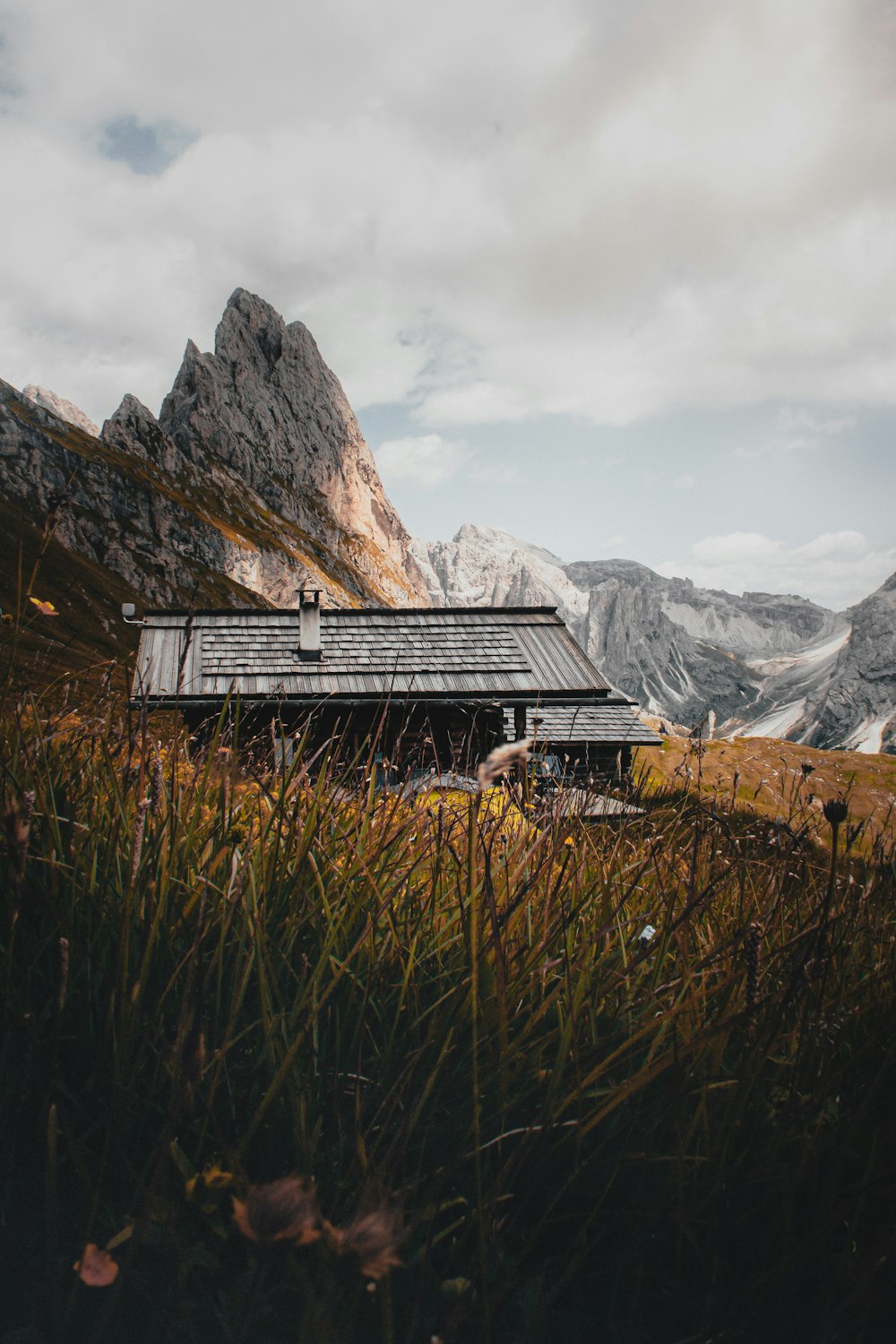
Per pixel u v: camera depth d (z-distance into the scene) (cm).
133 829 205
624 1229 162
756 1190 174
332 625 2389
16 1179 140
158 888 179
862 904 244
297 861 224
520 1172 163
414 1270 141
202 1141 143
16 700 199
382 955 204
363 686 2078
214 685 2061
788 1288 150
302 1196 58
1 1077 143
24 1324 119
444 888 251
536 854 225
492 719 2083
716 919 251
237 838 226
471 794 230
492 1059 174
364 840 242
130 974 171
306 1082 160
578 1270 152
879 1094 194
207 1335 126
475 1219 141
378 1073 174
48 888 180
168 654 2197
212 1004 177
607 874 254
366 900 217
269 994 171
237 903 171
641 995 204
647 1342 144
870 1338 145
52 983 164
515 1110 167
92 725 223
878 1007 219
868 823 238
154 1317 119
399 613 2506
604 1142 145
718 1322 138
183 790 226
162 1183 121
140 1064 147
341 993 191
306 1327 100
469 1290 120
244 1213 56
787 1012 187
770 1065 199
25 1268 129
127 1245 133
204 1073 146
